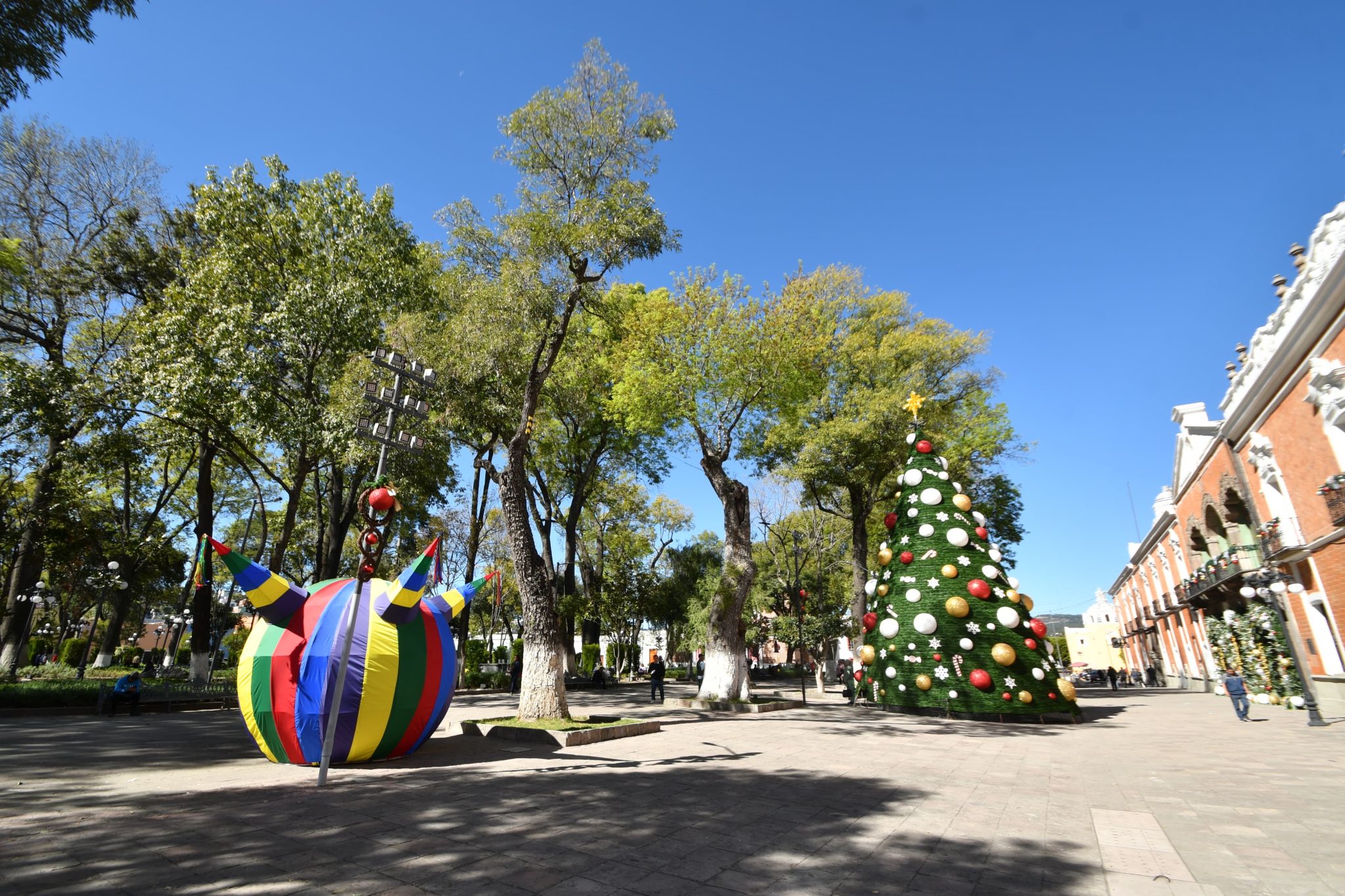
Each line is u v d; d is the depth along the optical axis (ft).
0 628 79.20
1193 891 14.53
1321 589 51.88
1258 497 62.13
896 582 60.59
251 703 28.96
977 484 101.09
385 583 31.81
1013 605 55.88
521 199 49.37
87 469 74.38
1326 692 54.44
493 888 14.29
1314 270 44.34
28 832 18.30
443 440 70.95
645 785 25.68
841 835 18.84
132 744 38.01
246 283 66.80
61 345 75.56
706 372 66.90
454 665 32.73
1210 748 38.09
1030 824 20.31
